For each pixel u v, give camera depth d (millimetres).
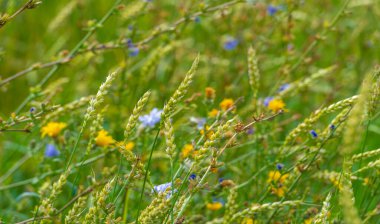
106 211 2029
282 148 2654
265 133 3064
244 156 3170
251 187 3092
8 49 5176
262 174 3057
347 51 5074
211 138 2000
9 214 3236
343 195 1696
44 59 4965
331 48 5270
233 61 4590
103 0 5277
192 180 2053
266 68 4598
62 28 5340
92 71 4590
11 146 3955
